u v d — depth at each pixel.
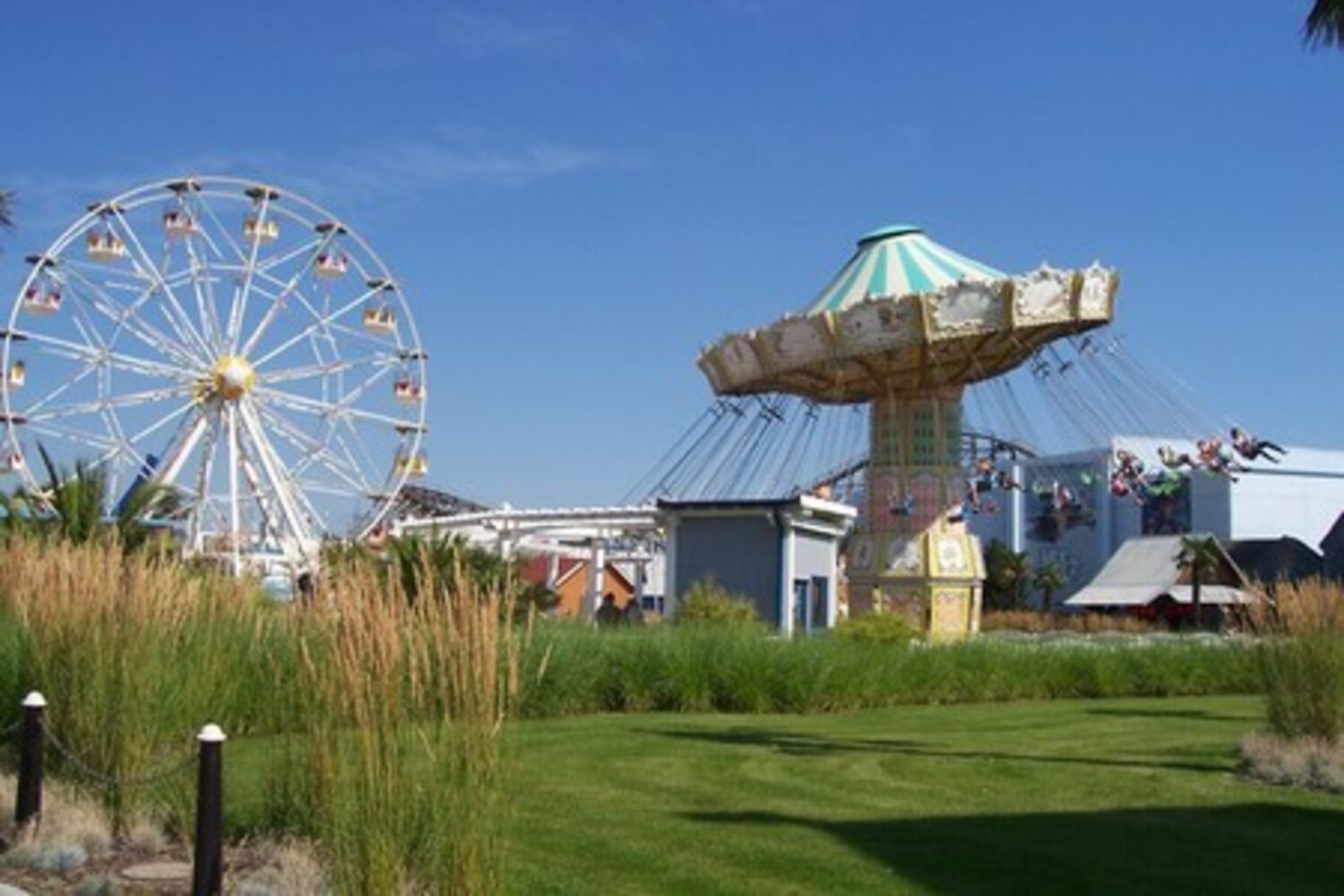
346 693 6.62
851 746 16.23
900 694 23.70
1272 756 13.87
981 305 36.78
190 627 10.81
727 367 41.88
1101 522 90.69
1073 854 9.75
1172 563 76.88
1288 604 14.70
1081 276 36.41
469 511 59.84
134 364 40.00
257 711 13.21
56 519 25.80
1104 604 77.12
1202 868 9.37
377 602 6.73
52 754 9.97
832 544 37.62
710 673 21.42
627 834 10.26
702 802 11.88
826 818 11.09
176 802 9.58
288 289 42.78
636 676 21.06
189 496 39.44
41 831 9.18
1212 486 85.06
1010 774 13.90
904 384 40.62
